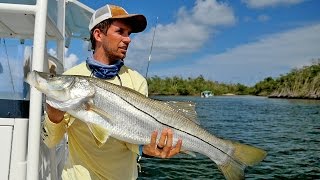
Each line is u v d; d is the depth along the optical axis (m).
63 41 1.55
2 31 1.53
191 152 0.92
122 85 0.88
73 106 0.79
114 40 0.85
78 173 0.84
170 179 3.71
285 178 4.14
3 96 1.14
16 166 0.88
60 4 1.53
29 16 1.23
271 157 5.69
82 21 2.19
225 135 9.04
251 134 9.27
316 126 11.20
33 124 0.87
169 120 0.88
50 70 1.23
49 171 1.12
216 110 18.19
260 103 24.91
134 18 0.85
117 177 0.87
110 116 0.82
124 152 0.87
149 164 4.43
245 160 0.95
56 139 0.83
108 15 0.84
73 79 0.79
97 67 0.86
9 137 0.88
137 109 0.85
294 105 22.42
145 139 0.86
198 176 3.88
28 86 1.15
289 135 9.14
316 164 5.06
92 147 0.84
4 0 0.90
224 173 0.95
